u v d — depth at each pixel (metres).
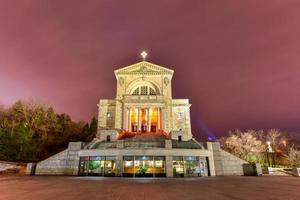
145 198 12.66
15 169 39.34
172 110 59.00
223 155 36.34
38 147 51.91
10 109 57.78
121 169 31.17
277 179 27.39
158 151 31.98
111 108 59.03
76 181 23.31
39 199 12.34
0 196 13.44
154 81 61.16
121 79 61.00
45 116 58.91
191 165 32.75
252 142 72.62
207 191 15.74
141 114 58.53
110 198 12.66
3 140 46.31
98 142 38.22
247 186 19.23
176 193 14.66
